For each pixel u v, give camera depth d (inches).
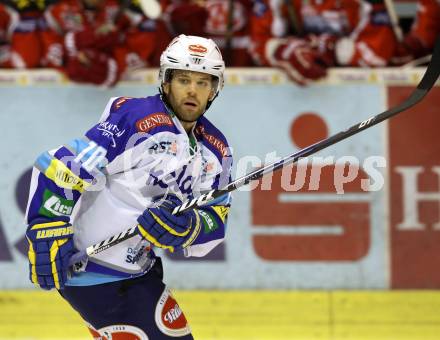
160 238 398.6
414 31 684.7
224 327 647.1
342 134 410.6
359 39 676.7
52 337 645.9
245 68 650.2
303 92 650.2
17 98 655.8
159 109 412.5
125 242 416.8
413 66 682.2
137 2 679.1
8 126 655.8
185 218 403.9
